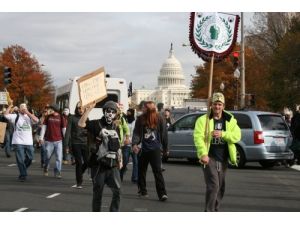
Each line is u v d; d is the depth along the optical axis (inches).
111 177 306.5
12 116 614.5
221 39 354.6
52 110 602.5
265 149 739.4
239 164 754.2
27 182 555.5
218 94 310.8
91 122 307.4
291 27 2262.6
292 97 2036.2
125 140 517.0
